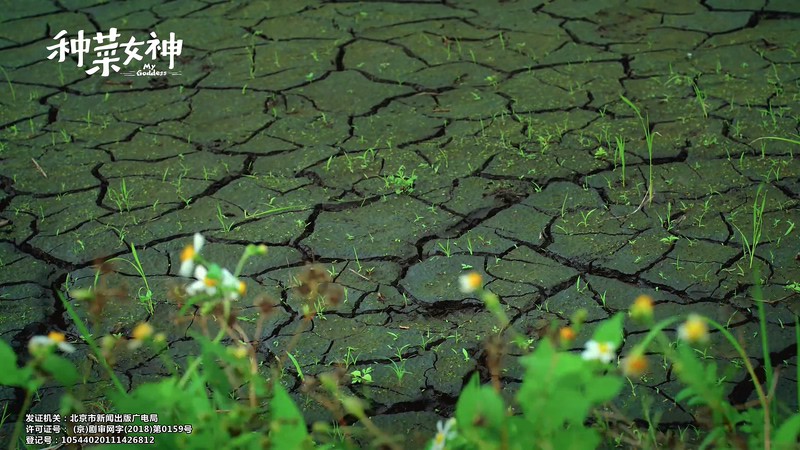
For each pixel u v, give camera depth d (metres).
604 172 4.13
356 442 2.73
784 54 5.22
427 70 5.27
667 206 3.85
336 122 4.72
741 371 2.89
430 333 3.18
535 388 1.97
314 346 3.13
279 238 3.76
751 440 2.26
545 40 5.58
